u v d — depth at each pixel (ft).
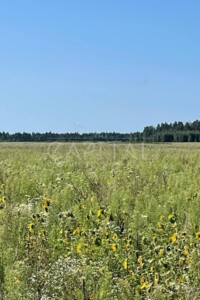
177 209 38.73
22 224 32.24
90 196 44.55
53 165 70.28
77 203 41.73
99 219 35.17
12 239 30.50
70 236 31.78
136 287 24.35
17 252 28.58
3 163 74.28
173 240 29.12
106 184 50.98
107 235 31.22
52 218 34.58
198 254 26.17
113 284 24.89
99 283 24.02
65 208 40.14
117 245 29.04
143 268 26.94
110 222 33.83
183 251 27.53
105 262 26.99
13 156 94.53
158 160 74.64
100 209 36.01
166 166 67.46
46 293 23.61
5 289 24.62
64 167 68.80
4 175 59.52
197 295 22.94
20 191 47.50
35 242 30.01
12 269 25.75
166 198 42.91
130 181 53.88
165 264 26.50
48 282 23.97
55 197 42.78
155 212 37.40
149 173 59.77
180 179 53.31
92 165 71.05
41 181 53.31
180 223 35.27
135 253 28.45
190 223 34.83
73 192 45.09
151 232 31.76
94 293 23.68
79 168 67.77
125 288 23.76
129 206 40.52
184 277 24.63
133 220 35.12
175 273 25.58
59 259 26.61
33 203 41.83
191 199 41.45
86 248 29.45
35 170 65.26
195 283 24.16
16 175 57.77
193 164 72.74
